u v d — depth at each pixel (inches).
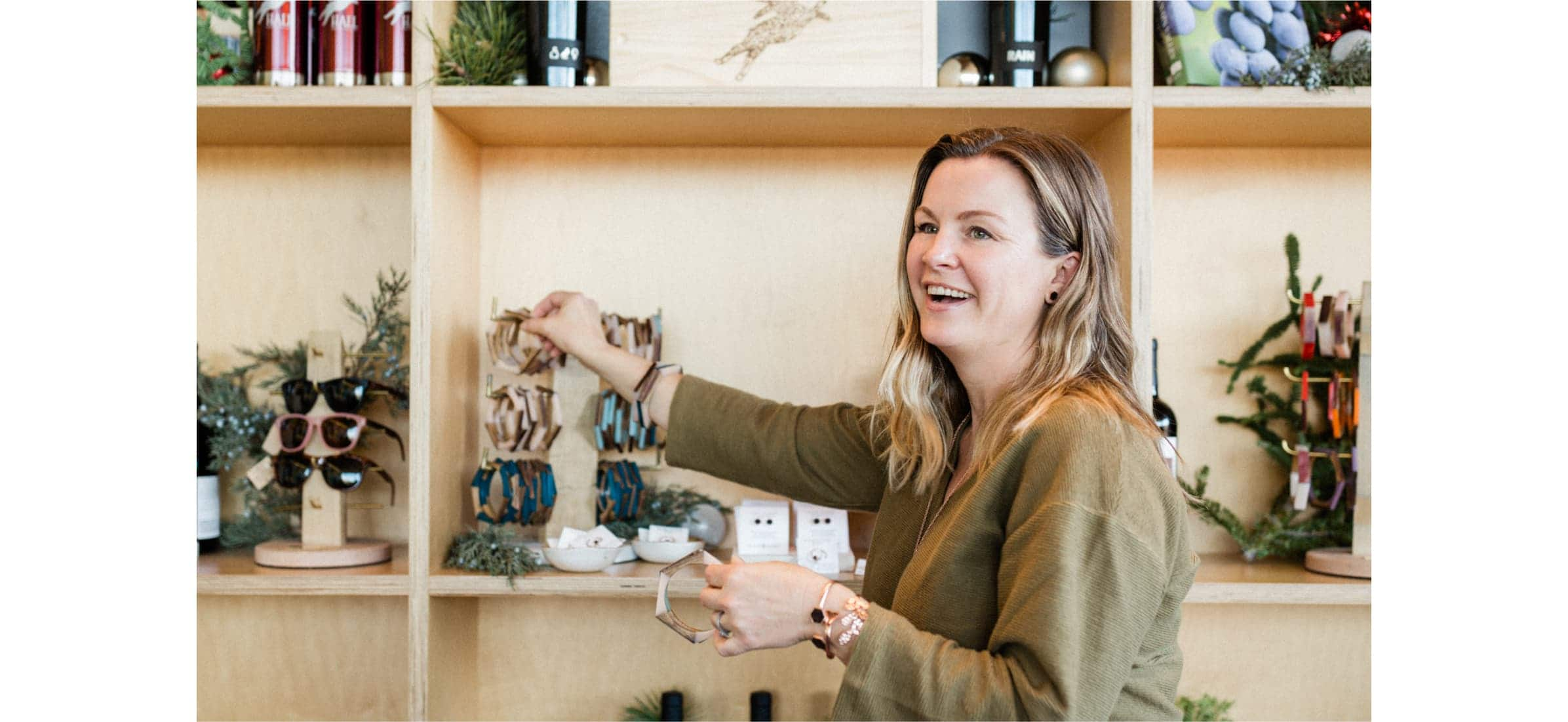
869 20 62.6
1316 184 73.5
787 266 73.9
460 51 63.0
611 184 73.9
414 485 61.5
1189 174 73.7
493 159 73.7
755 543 65.7
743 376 73.9
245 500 71.9
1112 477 40.1
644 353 68.9
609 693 74.5
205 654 74.6
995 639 39.6
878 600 49.9
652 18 62.7
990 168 45.6
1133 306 59.9
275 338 74.2
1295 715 73.9
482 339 73.0
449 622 66.1
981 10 72.7
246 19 66.5
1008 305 44.9
